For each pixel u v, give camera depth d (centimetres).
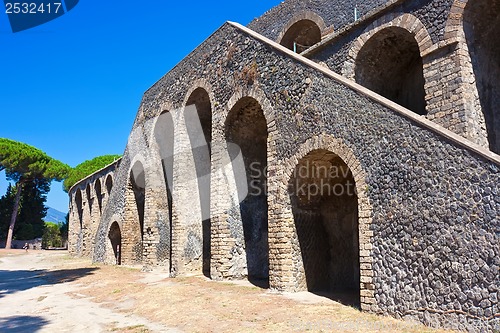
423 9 1052
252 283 1273
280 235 1083
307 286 1097
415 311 735
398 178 794
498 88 1019
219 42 1478
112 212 2319
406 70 1255
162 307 1002
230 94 1367
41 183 4759
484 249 656
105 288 1384
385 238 801
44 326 889
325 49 1295
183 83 1688
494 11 991
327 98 978
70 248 3609
